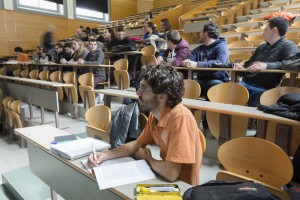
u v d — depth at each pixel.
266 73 2.26
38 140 1.33
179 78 0.98
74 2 9.42
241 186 0.75
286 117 1.48
